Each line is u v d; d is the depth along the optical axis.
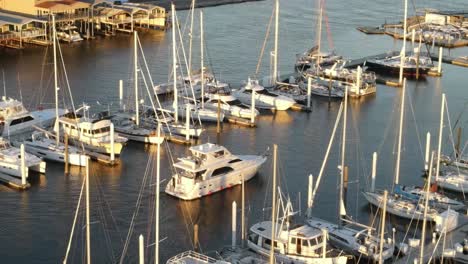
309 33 135.62
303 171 74.44
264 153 78.88
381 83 107.19
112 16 130.38
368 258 55.38
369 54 122.38
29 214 63.97
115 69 108.69
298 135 85.00
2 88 98.00
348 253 55.62
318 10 155.25
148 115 85.62
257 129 86.50
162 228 61.91
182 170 70.06
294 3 161.50
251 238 56.66
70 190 68.62
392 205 63.69
